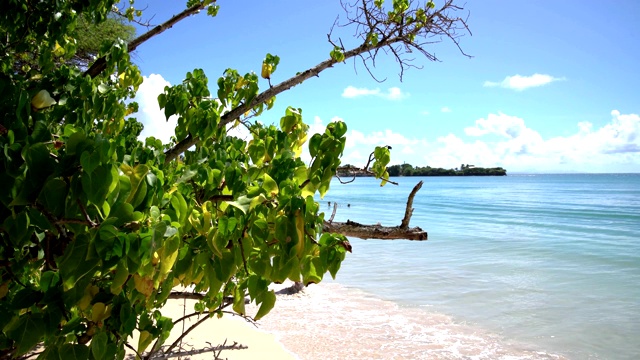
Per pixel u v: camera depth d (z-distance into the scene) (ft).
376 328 33.42
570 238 85.30
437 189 350.02
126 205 3.54
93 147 3.46
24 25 9.03
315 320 33.78
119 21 27.58
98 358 4.10
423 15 12.06
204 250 4.72
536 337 33.42
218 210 5.33
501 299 43.32
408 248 74.18
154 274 4.51
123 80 9.78
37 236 4.41
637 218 122.31
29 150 3.46
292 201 4.46
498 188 363.76
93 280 4.54
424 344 30.94
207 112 7.90
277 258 4.62
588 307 41.19
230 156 8.30
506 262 61.93
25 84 7.15
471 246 75.77
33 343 3.94
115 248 3.39
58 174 3.45
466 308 40.16
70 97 7.20
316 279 4.78
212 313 10.13
